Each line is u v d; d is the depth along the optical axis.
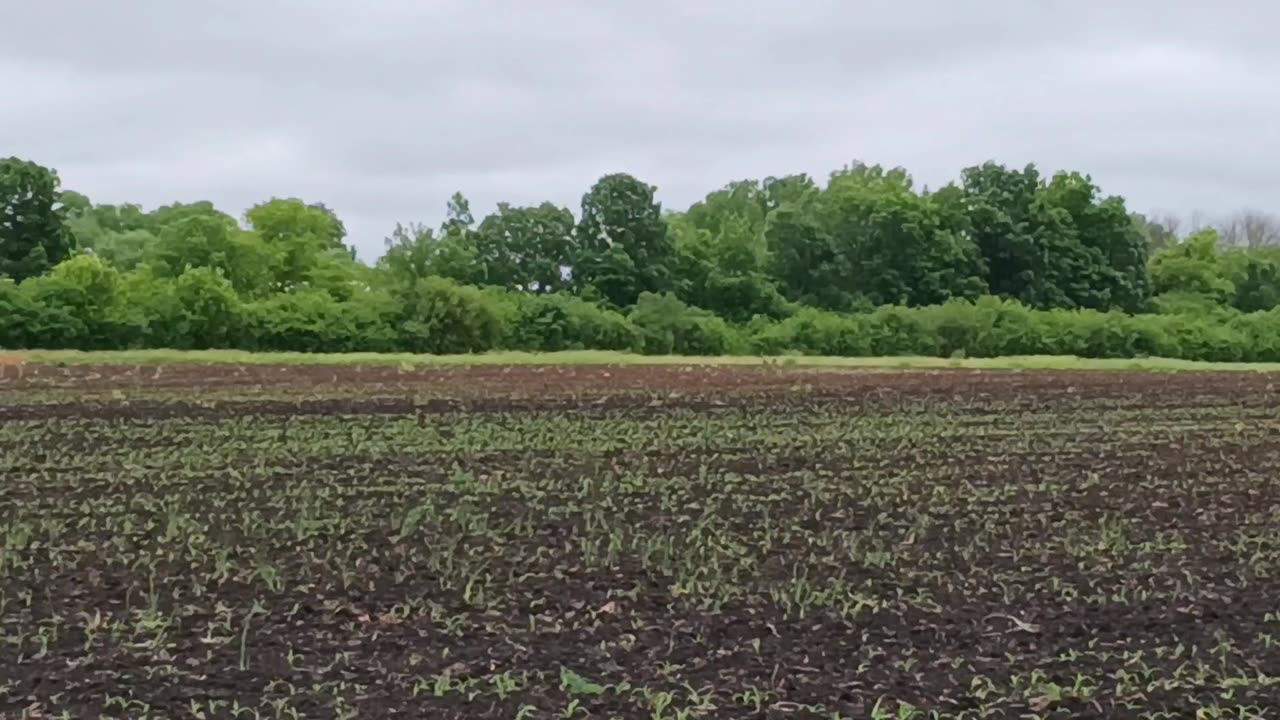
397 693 9.12
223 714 8.65
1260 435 28.31
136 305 63.31
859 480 20.17
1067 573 13.47
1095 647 10.66
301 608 11.53
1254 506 18.14
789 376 50.84
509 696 9.05
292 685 9.29
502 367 55.84
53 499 17.45
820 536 15.32
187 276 64.50
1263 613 11.86
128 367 50.12
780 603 11.91
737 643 10.55
